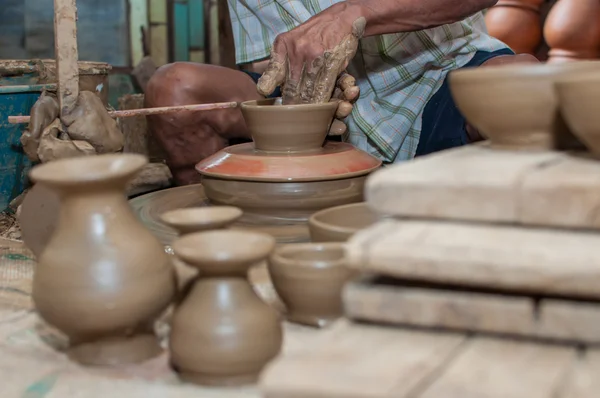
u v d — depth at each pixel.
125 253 0.97
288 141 1.56
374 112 2.27
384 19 1.84
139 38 3.56
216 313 0.93
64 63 1.56
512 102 0.95
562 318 0.76
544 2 3.34
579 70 0.92
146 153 2.72
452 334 0.80
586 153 0.93
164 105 2.27
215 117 2.31
